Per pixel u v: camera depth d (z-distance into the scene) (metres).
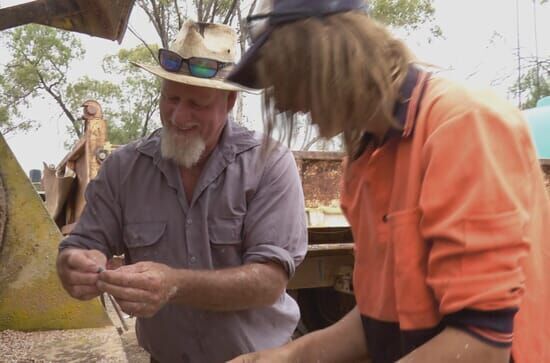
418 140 1.12
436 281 1.07
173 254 2.09
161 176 2.11
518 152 1.05
